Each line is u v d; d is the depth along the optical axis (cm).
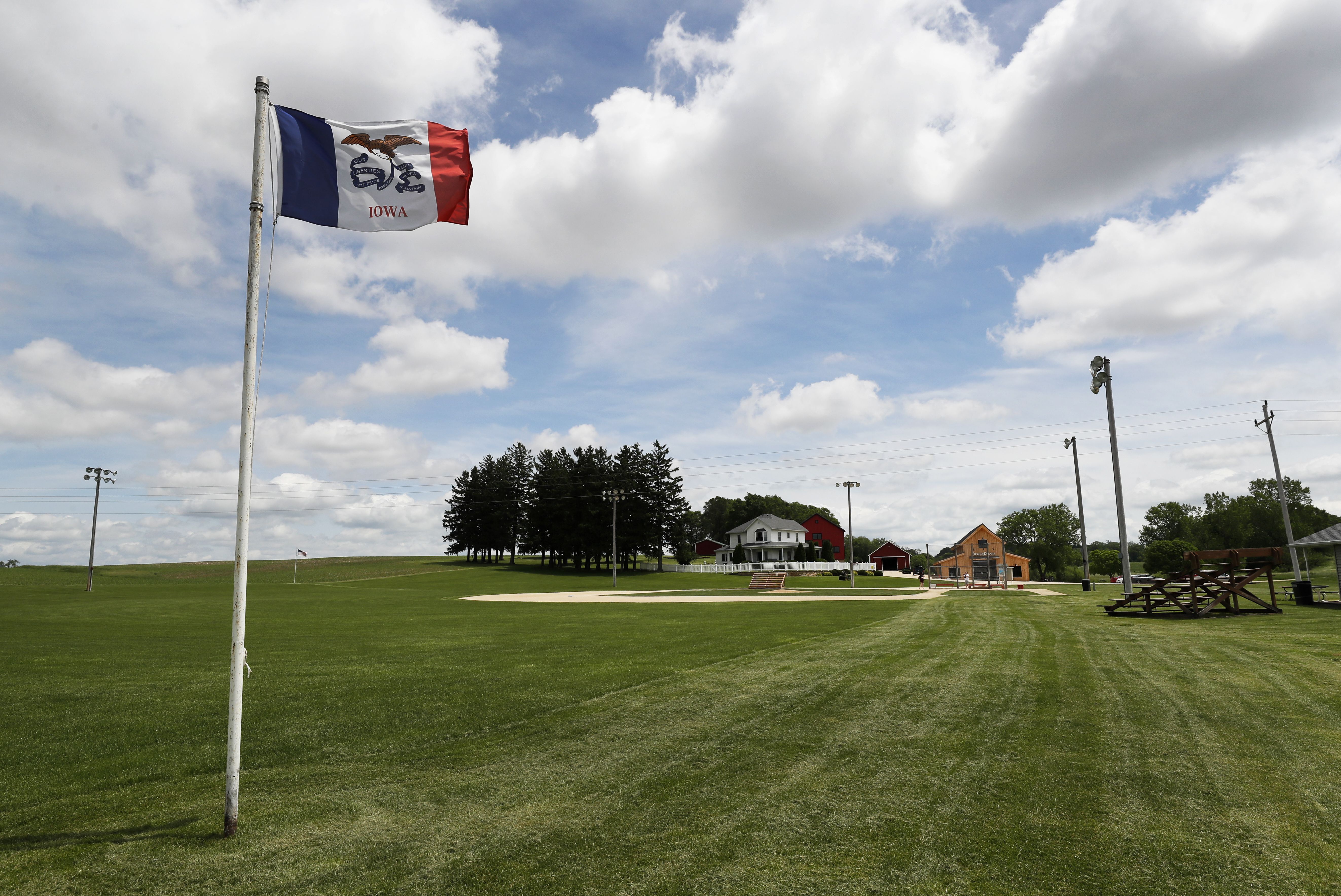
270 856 474
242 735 805
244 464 541
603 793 591
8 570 9175
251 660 1434
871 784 595
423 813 551
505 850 480
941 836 488
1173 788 568
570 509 8750
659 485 9100
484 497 10125
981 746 696
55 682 1180
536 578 7675
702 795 580
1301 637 1452
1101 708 838
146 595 4759
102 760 715
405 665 1334
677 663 1287
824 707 884
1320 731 721
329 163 696
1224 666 1108
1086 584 4416
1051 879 422
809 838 489
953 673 1105
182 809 568
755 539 9525
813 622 2150
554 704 943
